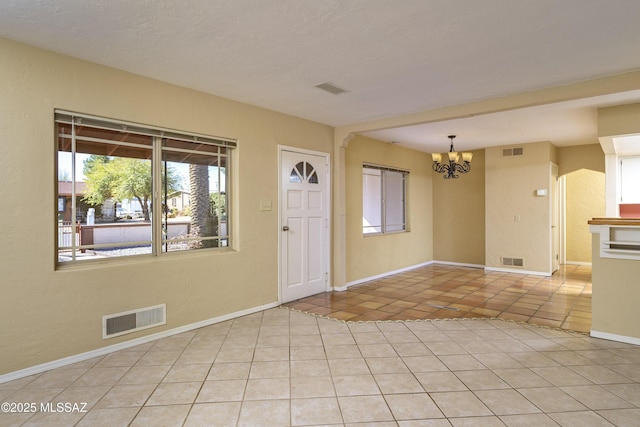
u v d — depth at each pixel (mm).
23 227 2627
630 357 2957
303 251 4867
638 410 2188
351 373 2682
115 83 3086
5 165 2551
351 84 3482
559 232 7262
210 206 3908
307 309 4332
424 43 2643
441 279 6152
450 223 7770
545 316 4055
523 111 4371
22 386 2488
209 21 2328
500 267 6867
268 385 2506
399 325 3756
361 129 5031
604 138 4211
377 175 6488
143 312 3266
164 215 3539
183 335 3461
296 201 4762
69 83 2832
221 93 3766
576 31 2451
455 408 2217
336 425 2053
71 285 2852
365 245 6023
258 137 4254
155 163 3463
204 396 2363
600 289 3389
